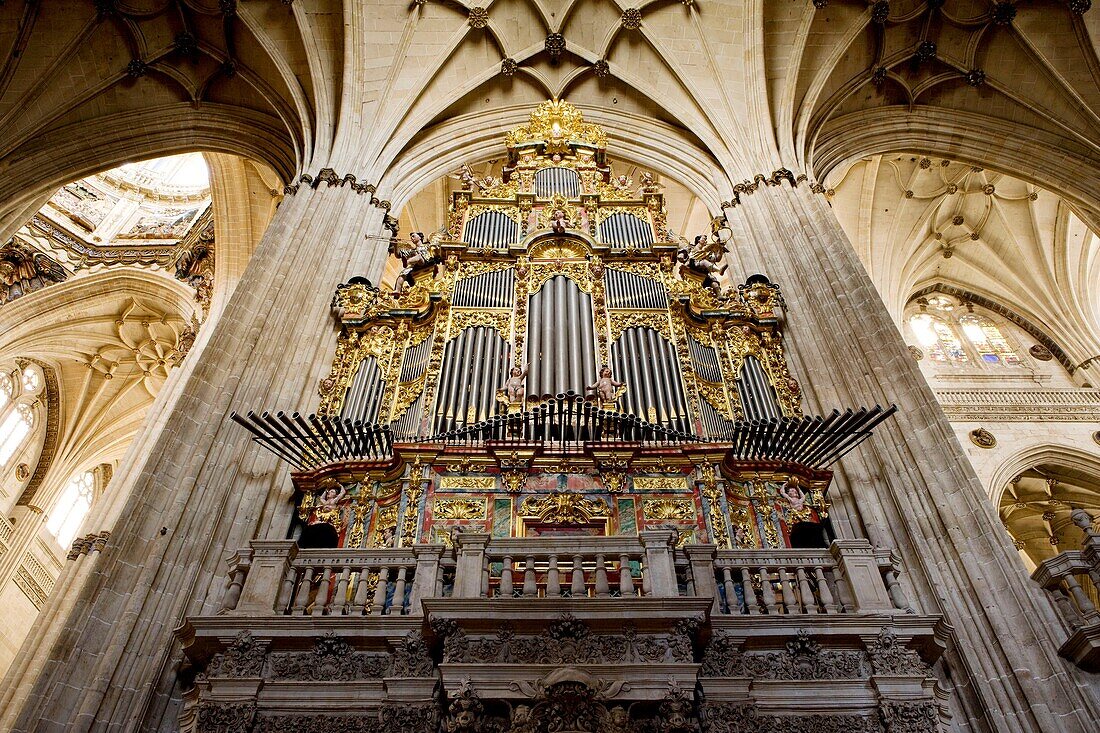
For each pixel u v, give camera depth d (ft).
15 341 77.20
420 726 23.49
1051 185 58.13
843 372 38.63
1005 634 27.32
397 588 26.96
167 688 27.02
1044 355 79.71
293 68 59.11
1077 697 25.25
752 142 57.47
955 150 61.72
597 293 43.24
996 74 60.08
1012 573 28.50
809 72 60.54
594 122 64.49
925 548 30.81
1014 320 83.56
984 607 28.22
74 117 56.95
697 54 63.21
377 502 33.22
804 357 40.86
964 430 66.80
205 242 82.43
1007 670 26.66
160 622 28.35
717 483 32.91
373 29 60.29
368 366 40.75
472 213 52.85
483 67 64.80
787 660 25.43
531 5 64.44
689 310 42.52
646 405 36.47
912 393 35.55
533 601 24.20
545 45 64.64
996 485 62.85
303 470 35.22
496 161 70.03
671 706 22.24
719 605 26.73
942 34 60.23
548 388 36.27
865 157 62.59
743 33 61.41
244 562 27.71
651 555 26.03
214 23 58.54
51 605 59.52
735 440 35.81
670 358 39.55
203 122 60.90
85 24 55.88
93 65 57.11
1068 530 75.05
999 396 69.87
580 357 38.55
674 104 63.21
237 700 23.89
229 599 26.76
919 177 79.87
